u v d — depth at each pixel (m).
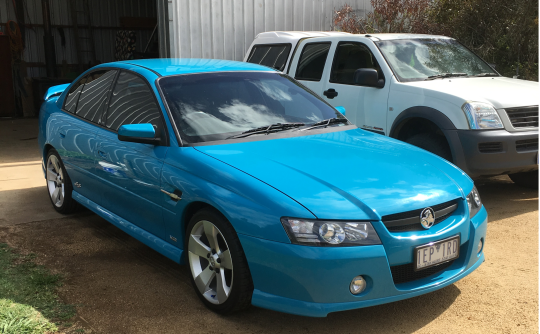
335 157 3.09
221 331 2.76
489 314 2.96
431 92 4.98
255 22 9.69
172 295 3.20
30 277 3.41
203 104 3.52
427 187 2.85
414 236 2.62
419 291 2.67
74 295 3.17
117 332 2.73
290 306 2.53
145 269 3.61
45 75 15.61
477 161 4.67
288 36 7.29
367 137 3.65
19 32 13.96
